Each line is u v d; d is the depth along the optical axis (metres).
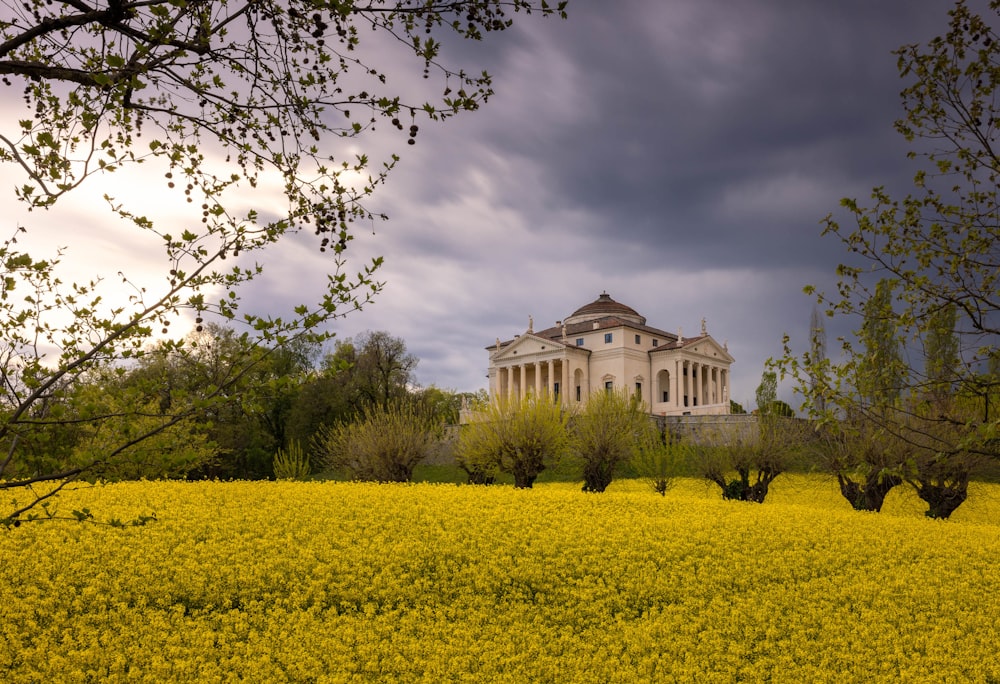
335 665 10.76
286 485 23.94
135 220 5.68
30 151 4.91
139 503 18.73
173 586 13.14
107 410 5.87
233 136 5.93
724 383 93.38
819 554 16.80
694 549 16.95
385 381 60.22
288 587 13.60
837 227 9.93
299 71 5.91
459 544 16.38
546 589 14.38
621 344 85.75
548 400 33.78
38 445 5.54
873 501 26.62
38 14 5.45
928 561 16.62
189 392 5.58
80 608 12.09
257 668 10.44
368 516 18.62
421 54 5.40
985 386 9.30
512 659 11.18
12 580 12.90
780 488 38.00
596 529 18.27
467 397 75.69
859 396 10.38
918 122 9.16
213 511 18.30
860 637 12.34
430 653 11.44
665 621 13.04
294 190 5.91
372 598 13.62
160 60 5.27
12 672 9.99
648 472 36.06
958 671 11.05
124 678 10.04
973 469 25.69
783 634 12.60
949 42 8.72
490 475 33.91
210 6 5.30
